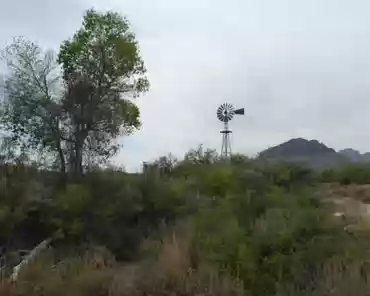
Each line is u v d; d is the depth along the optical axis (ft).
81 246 54.80
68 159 78.64
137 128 87.04
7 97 80.53
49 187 66.44
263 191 58.44
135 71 87.30
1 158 73.82
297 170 69.41
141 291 33.91
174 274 35.24
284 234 37.55
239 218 44.27
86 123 80.89
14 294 33.40
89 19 87.40
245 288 34.47
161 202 63.52
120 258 54.44
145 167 75.31
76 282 34.50
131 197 63.57
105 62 84.53
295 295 32.55
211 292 32.71
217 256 36.83
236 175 68.69
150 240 54.60
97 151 81.82
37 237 60.80
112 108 83.71
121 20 88.69
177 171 80.48
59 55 85.61
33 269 37.65
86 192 63.82
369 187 90.38
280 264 35.12
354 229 43.68
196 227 44.55
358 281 31.83
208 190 67.62
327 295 31.60
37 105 80.38
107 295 33.91
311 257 35.78
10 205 61.11
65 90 81.51
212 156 86.79
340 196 81.82
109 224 60.34
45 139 79.25
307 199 51.90
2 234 59.21
